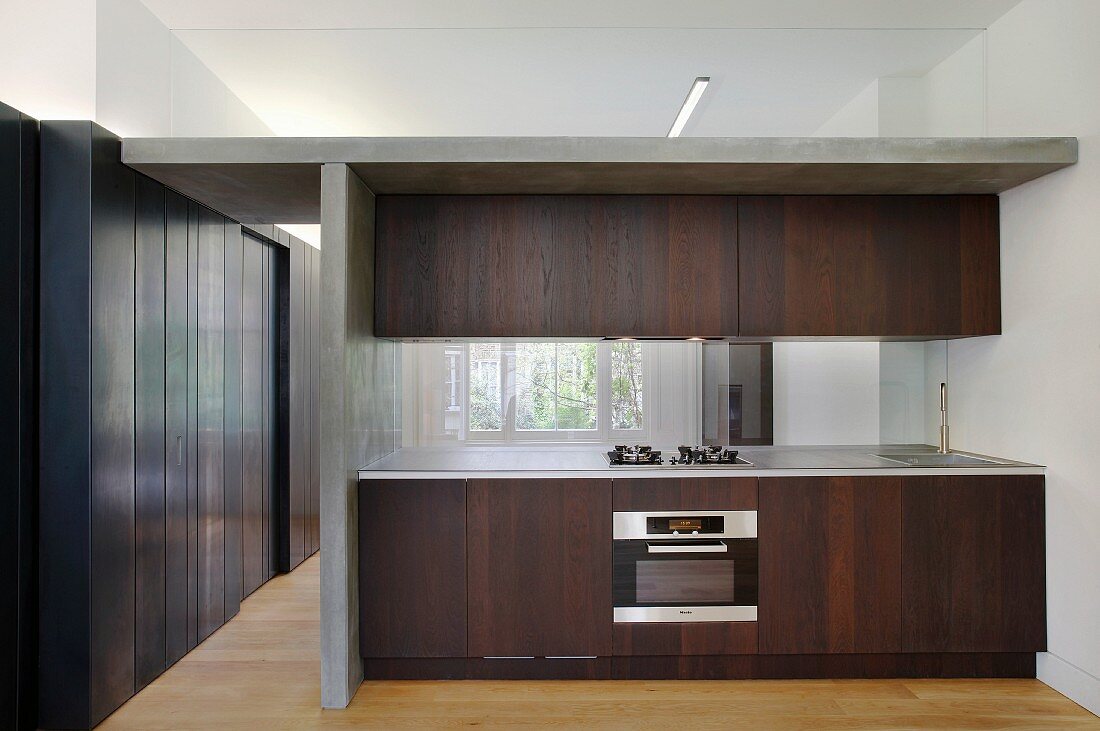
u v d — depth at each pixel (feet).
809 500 9.92
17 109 8.47
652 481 9.89
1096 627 8.95
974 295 10.64
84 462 8.39
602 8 10.04
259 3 9.75
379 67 10.64
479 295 10.50
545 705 9.19
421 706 9.16
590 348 12.09
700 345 12.09
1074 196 9.14
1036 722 8.75
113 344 8.80
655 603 9.90
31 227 8.37
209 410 11.57
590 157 8.96
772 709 9.09
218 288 11.87
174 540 10.41
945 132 10.57
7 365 8.09
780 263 10.58
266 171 9.36
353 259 9.46
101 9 8.98
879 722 8.75
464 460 10.82
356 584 9.70
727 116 10.57
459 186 10.10
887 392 12.01
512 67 10.55
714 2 9.86
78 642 8.42
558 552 9.87
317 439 17.16
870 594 9.93
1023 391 10.18
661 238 10.55
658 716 8.89
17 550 8.25
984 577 9.95
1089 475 9.02
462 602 9.85
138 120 9.67
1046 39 9.52
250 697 9.39
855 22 10.43
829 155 9.02
